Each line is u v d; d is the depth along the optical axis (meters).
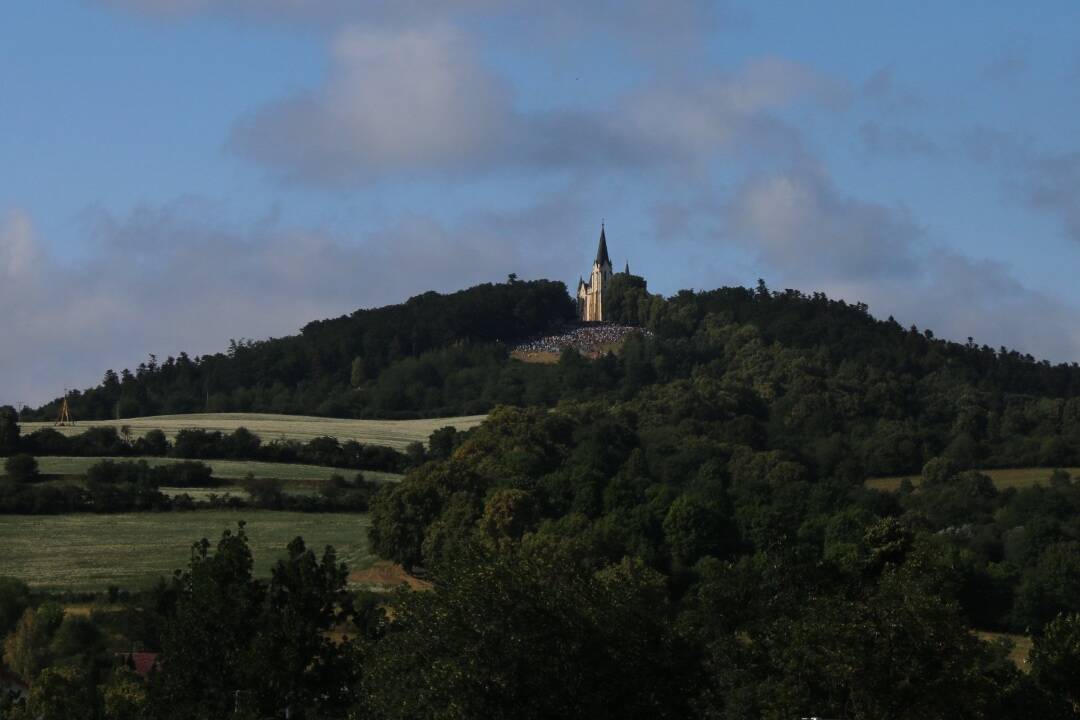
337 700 97.31
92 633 153.88
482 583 90.94
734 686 100.44
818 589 111.19
